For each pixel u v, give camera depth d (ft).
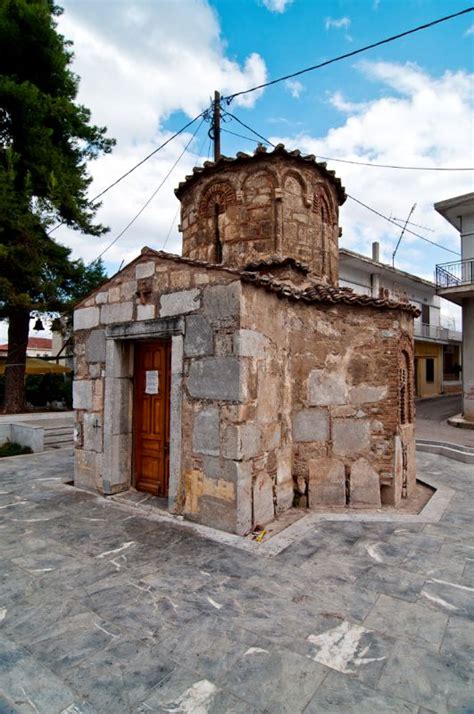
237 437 14.96
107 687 7.86
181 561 13.00
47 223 38.75
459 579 12.15
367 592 11.34
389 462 19.27
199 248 26.86
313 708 7.39
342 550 14.05
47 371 49.16
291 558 13.35
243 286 15.47
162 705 7.45
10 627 9.73
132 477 20.30
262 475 16.51
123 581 11.80
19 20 36.76
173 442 16.93
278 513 17.66
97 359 20.66
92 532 15.33
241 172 25.03
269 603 10.73
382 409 19.47
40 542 14.49
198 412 16.20
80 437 21.45
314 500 18.93
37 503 18.84
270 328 17.42
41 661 8.57
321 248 26.81
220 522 15.35
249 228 24.89
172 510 16.93
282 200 24.29
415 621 10.03
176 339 16.97
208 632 9.51
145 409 19.86
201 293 16.31
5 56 37.86
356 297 19.57
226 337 15.42
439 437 39.45
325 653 8.84
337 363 19.54
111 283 20.11
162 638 9.29
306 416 19.29
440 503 19.40
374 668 8.41
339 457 19.27
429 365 87.45
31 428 33.45
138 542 14.38
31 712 7.30
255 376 16.10
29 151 38.40
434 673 8.29
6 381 42.27
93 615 10.17
